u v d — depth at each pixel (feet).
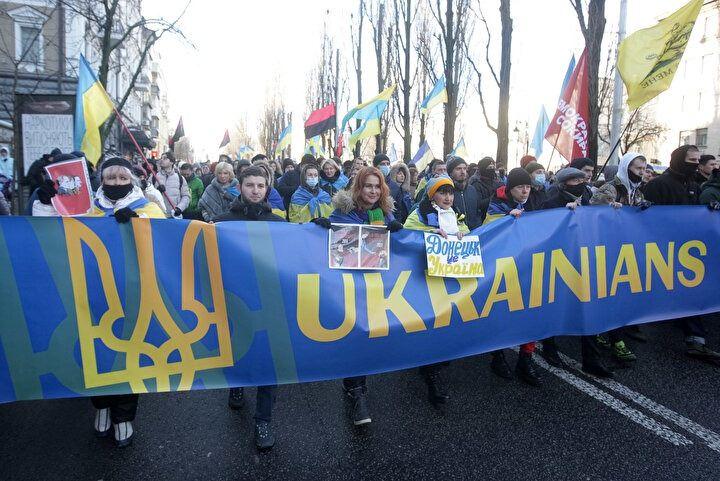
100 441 10.66
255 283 10.27
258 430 10.41
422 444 10.64
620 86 30.94
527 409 12.19
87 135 15.37
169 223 9.96
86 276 9.53
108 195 11.27
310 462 9.97
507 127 43.57
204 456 10.15
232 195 20.65
